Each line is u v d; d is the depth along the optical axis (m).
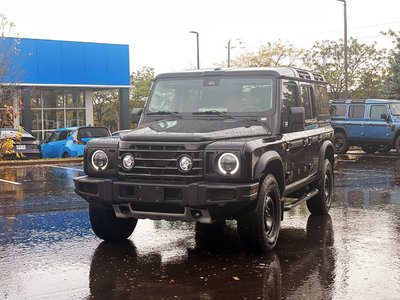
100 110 62.91
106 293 5.09
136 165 6.16
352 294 4.97
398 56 36.78
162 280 5.46
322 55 48.62
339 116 23.58
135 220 7.28
